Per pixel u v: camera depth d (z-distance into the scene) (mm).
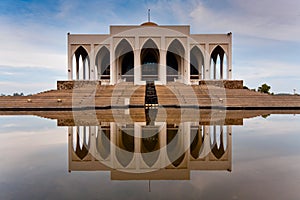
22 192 3195
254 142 6410
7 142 6586
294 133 7801
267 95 23922
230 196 3025
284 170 4078
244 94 24344
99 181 3648
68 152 5449
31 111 18641
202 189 3283
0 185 3443
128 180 3689
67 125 9953
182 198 2979
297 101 21797
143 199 2955
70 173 4000
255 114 15250
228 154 5184
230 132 8008
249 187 3328
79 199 2969
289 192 3133
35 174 3947
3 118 13164
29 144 6328
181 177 3807
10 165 4430
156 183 3557
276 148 5699
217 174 3926
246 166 4332
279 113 16188
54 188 3346
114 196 3061
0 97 22109
